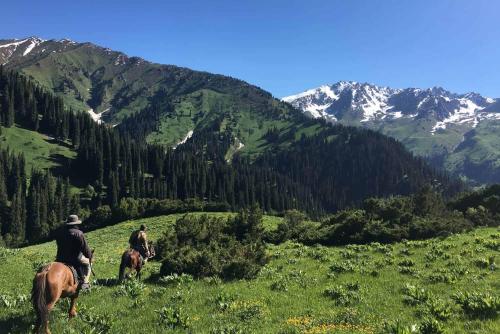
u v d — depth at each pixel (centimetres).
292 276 2069
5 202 13888
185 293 1606
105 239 5484
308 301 1537
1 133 19425
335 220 4341
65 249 1161
